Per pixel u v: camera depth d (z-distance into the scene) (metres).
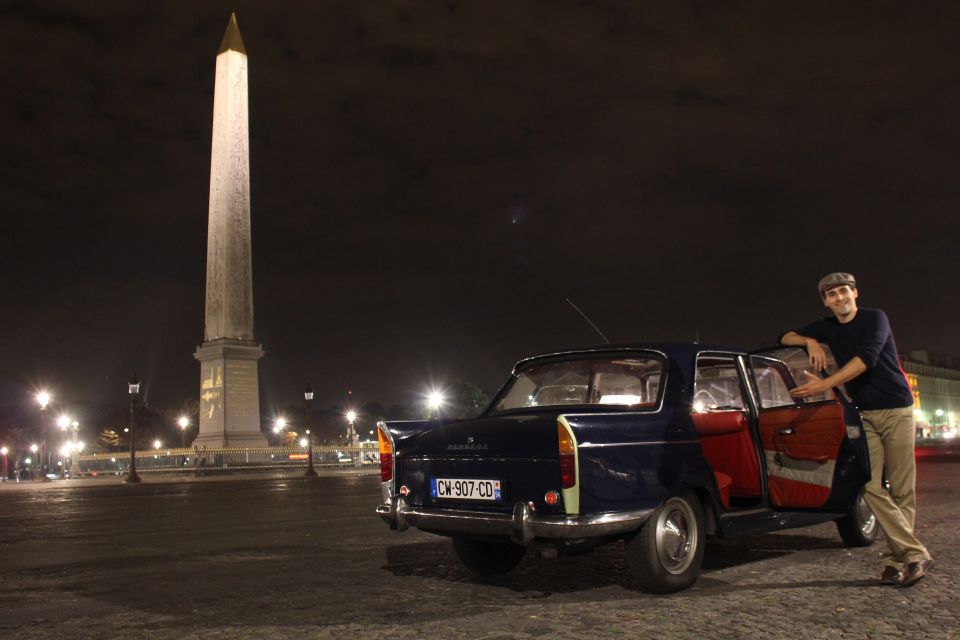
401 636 4.63
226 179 39.62
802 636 4.35
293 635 4.75
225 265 40.25
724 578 6.01
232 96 38.97
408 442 6.17
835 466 5.98
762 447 6.39
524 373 6.82
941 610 4.82
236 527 11.62
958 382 181.75
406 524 5.97
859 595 5.28
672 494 5.51
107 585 6.77
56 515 15.39
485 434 5.65
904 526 5.49
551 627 4.71
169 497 21.80
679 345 6.31
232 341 40.59
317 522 11.98
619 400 6.24
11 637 4.99
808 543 7.65
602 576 6.30
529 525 5.19
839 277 5.76
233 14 39.50
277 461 44.28
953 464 23.55
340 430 125.19
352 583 6.41
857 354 5.55
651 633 4.50
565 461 5.14
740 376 6.62
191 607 5.71
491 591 5.87
